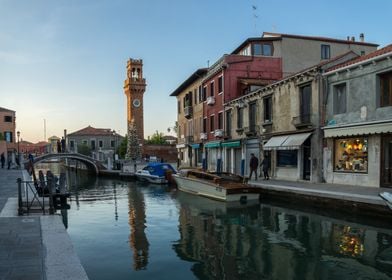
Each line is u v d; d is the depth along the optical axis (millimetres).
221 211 15992
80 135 91562
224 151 31453
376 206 12102
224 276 7734
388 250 9250
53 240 7297
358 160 17312
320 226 12164
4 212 11195
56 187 18516
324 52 31453
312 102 19859
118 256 9273
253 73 30547
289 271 7957
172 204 18719
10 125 66750
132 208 17656
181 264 8570
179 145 44312
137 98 71500
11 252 6449
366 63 16609
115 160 49938
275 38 30578
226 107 30266
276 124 23438
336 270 7945
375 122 15789
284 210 15602
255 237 11047
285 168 22453
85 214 16062
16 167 40625
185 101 42688
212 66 34031
